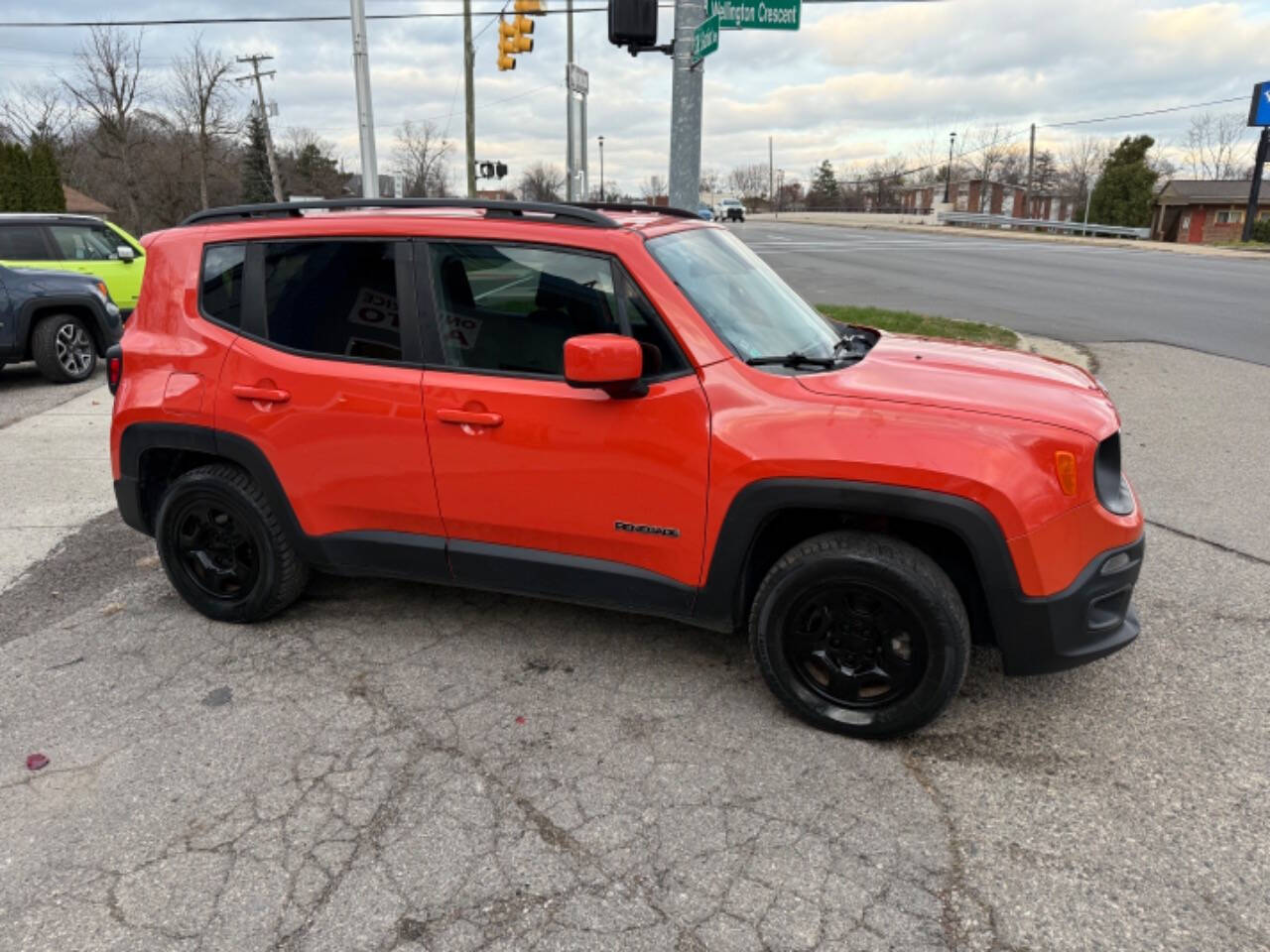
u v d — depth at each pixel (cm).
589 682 346
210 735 313
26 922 231
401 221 340
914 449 279
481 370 330
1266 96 3647
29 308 897
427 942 224
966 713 323
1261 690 335
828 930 227
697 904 236
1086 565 284
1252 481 567
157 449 392
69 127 5909
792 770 292
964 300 1434
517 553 341
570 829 264
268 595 381
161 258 382
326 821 268
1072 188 8312
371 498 353
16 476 620
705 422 300
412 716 324
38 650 375
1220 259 2645
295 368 352
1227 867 247
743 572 312
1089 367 904
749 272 379
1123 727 313
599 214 339
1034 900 236
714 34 696
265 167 6612
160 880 246
